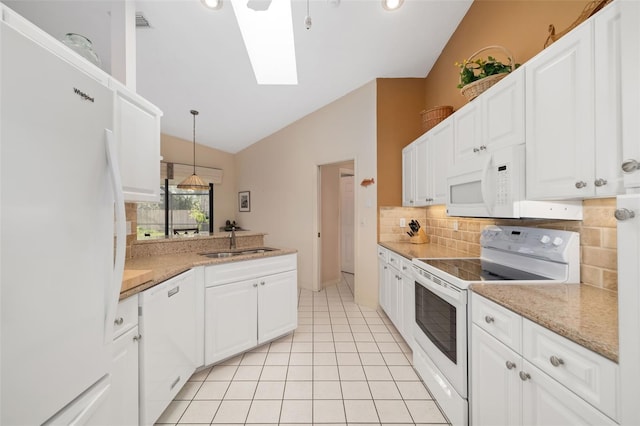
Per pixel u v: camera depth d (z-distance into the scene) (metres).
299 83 3.30
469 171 1.75
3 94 0.59
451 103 2.70
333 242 4.71
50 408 0.71
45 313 0.69
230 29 2.31
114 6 1.86
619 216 0.66
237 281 2.17
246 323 2.23
